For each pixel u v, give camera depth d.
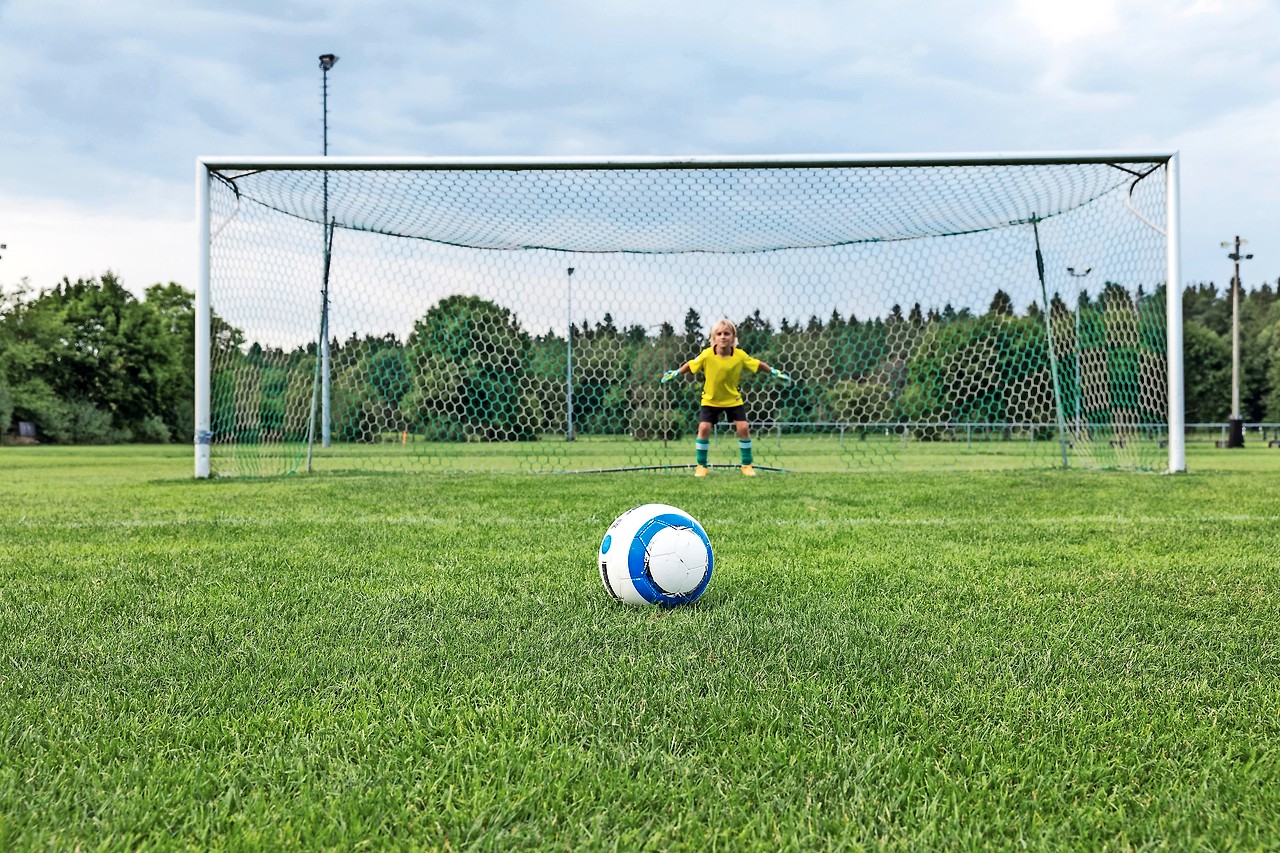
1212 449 21.94
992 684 2.10
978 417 14.94
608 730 1.79
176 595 3.14
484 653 2.36
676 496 7.11
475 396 14.85
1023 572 3.61
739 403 9.71
